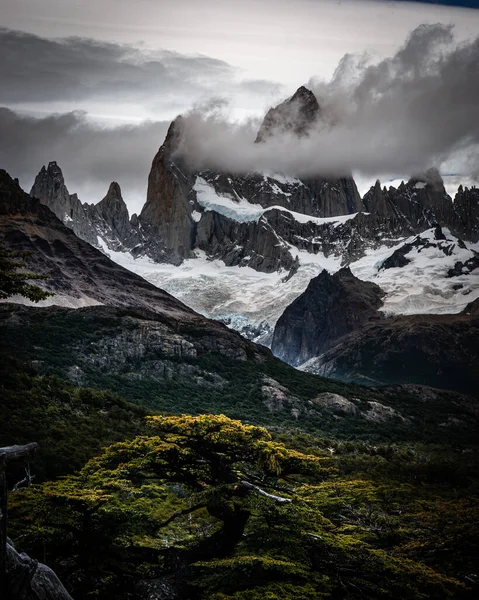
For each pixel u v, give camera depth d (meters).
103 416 178.12
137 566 63.78
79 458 131.62
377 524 83.31
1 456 29.89
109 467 72.94
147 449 69.75
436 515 88.94
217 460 68.62
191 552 63.28
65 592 32.84
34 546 60.78
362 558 66.56
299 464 69.31
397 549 80.94
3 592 30.47
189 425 68.38
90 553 61.91
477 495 142.75
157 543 72.25
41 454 123.62
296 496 69.25
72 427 156.75
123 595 60.44
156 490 76.06
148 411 196.00
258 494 65.31
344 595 65.88
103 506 65.00
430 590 68.12
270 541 65.25
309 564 64.81
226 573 61.06
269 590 60.81
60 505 63.25
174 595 59.34
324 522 68.62
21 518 62.38
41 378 197.00
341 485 82.00
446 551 82.06
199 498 64.50
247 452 68.62
